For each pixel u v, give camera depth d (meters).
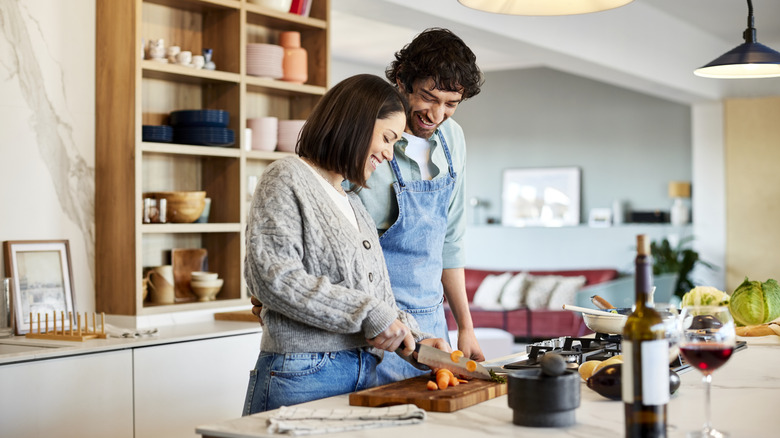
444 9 4.83
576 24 6.05
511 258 9.95
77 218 3.37
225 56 3.74
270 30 4.10
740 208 8.74
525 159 10.05
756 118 8.63
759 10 6.96
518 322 8.12
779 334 2.65
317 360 1.77
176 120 3.58
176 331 3.21
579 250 9.56
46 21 3.28
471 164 10.35
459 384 1.72
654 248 8.77
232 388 3.25
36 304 3.12
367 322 1.69
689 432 1.39
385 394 1.60
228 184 3.75
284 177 1.77
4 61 3.15
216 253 3.80
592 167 9.69
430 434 1.37
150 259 3.61
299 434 1.35
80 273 3.37
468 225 10.29
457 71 2.09
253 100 4.01
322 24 4.09
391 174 2.19
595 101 9.67
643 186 9.42
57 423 2.64
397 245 2.17
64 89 3.33
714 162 8.86
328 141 1.84
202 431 1.43
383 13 4.71
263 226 1.72
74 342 2.88
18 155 3.18
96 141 3.42
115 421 2.82
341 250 1.79
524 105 10.05
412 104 2.16
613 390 1.63
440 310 2.26
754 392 1.77
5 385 2.51
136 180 3.29
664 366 1.29
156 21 3.61
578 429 1.40
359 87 1.86
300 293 1.66
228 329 3.28
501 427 1.42
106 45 3.38
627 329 1.30
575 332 7.84
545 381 1.41
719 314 1.42
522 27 5.50
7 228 3.14
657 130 9.35
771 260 8.62
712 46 8.12
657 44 7.14
